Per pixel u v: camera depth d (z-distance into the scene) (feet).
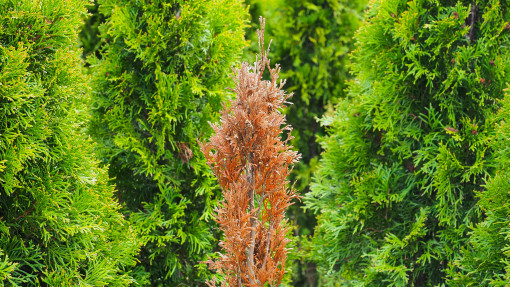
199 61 18.22
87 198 12.84
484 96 16.96
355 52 20.26
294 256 20.31
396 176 18.94
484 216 17.49
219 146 10.93
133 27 17.33
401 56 17.98
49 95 12.51
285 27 32.12
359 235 19.71
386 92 18.47
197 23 17.47
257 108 10.82
